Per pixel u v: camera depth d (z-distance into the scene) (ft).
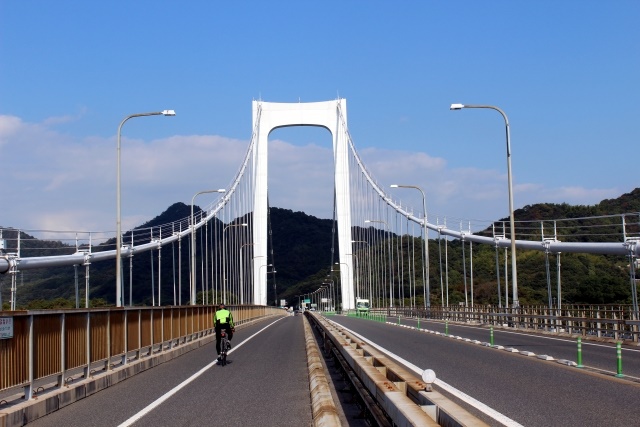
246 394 47.62
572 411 37.60
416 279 314.76
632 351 79.71
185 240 273.75
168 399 46.09
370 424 34.09
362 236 356.38
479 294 247.91
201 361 75.25
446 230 216.54
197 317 108.78
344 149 361.71
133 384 55.31
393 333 125.59
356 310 314.35
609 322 99.25
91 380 50.11
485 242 184.14
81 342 50.19
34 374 41.04
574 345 89.92
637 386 47.57
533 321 126.41
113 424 37.14
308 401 43.98
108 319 57.47
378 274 319.88
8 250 133.08
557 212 258.78
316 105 366.84
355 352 47.50
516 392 45.06
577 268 212.02
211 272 239.30
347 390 48.42
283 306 501.15
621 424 33.68
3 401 38.22
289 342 106.11
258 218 350.84
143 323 70.49
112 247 181.06
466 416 20.86
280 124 362.94
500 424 33.88
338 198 363.97
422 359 69.36
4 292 165.99
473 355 74.13
